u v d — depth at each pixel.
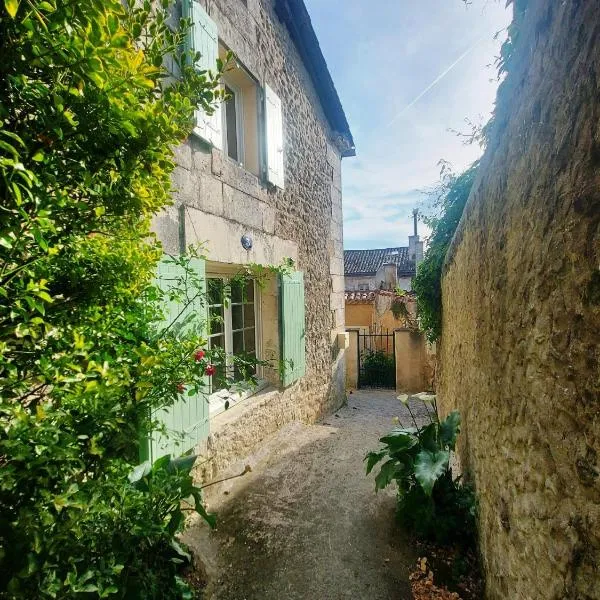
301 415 4.82
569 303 0.98
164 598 1.51
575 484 0.91
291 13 4.35
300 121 4.89
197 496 1.84
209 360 2.14
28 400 1.00
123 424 1.17
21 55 0.72
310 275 5.18
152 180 1.08
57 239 0.94
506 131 1.73
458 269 3.19
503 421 1.56
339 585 1.94
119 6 0.83
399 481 2.44
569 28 1.06
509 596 1.37
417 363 7.85
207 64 2.77
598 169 0.86
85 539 1.02
